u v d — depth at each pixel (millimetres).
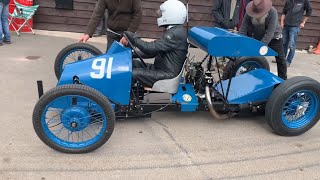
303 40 9125
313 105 3912
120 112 3670
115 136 3666
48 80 5129
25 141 3432
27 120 3855
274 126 3797
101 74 3482
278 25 5016
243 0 6754
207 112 4449
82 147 3236
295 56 8414
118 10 4555
